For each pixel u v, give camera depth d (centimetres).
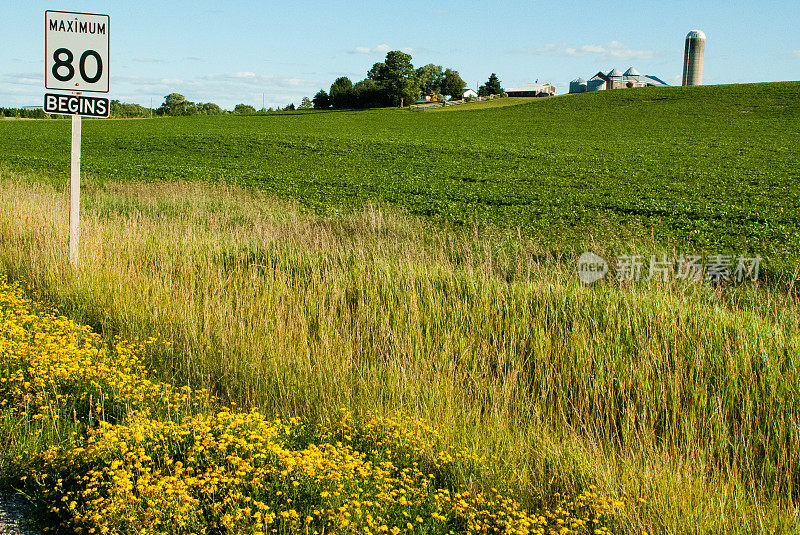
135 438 365
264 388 489
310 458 342
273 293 712
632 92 9762
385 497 324
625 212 1922
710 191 2411
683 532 325
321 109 13900
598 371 511
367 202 2061
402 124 7738
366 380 499
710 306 685
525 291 691
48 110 786
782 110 6981
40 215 1018
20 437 396
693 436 433
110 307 655
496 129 6769
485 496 354
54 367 467
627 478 365
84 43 791
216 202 1705
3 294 668
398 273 768
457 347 573
